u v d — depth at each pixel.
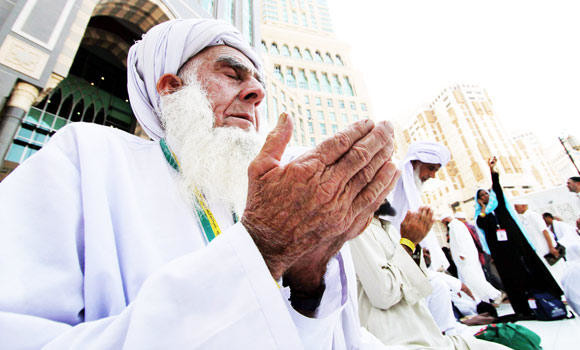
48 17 5.15
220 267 0.37
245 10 13.69
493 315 3.76
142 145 0.87
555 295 3.30
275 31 38.94
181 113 0.92
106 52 10.44
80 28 5.57
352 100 36.31
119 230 0.63
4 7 4.78
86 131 0.74
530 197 8.92
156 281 0.36
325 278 0.68
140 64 1.12
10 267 0.44
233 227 0.43
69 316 0.49
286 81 35.12
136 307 0.34
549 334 2.86
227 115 0.98
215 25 1.14
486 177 38.31
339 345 0.80
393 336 1.38
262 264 0.39
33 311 0.44
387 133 0.46
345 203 0.42
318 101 34.66
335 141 0.44
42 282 0.46
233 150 0.88
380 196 0.47
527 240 3.50
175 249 0.64
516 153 46.06
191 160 0.80
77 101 9.44
